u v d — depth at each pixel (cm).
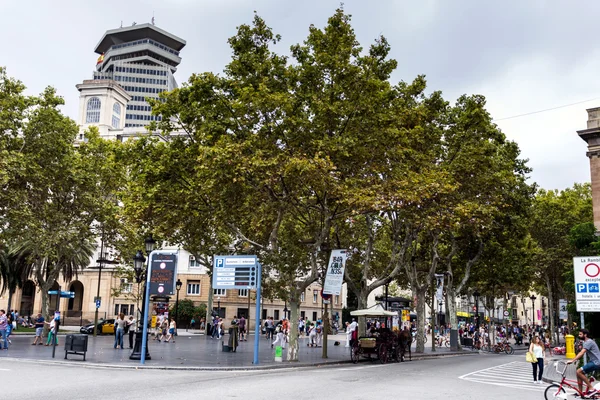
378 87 2386
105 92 10850
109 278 6700
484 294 5662
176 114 2633
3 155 3017
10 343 2945
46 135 3272
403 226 3566
